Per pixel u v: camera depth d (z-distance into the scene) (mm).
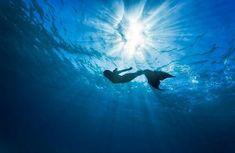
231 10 9281
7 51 20828
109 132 44594
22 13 13508
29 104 35531
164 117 28047
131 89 19953
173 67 14008
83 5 10516
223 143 38125
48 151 56344
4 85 30188
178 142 43781
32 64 21609
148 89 19109
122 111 28609
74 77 20906
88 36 12781
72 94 26641
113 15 10742
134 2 9742
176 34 11031
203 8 9414
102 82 19703
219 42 11141
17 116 40844
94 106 29344
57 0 10688
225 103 20188
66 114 37469
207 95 18969
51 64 19844
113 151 61625
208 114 24359
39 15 12727
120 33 11922
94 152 63531
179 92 18844
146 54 13148
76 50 15023
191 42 11367
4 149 44156
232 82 15719
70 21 11984
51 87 26266
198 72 14539
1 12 14656
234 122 25984
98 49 13867
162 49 12367
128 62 14320
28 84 27766
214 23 10016
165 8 9734
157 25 10789
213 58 12625
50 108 35750
